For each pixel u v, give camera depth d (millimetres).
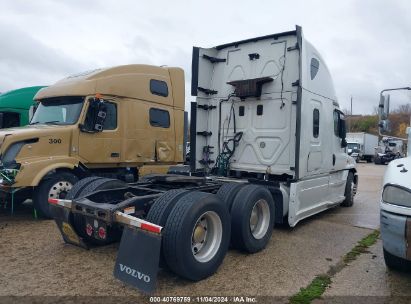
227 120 7086
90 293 3674
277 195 6000
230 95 7027
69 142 7312
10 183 6242
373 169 25688
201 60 7148
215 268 4223
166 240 3799
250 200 4914
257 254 5020
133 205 4199
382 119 6430
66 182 6949
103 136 7883
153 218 3932
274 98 6496
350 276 4262
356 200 10133
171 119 9477
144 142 8758
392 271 4418
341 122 7875
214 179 6406
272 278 4160
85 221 4500
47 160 6777
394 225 3766
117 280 3979
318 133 6727
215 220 4262
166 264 3906
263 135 6605
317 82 6668
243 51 6941
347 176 8641
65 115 7684
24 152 6641
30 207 7832
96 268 4316
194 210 3902
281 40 6492
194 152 7184
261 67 6688
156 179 5844
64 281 3951
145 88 8789
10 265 4387
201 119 7254
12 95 11391
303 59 6023
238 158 6922
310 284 4000
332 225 6816
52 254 4781
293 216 5926
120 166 8398
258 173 6668
